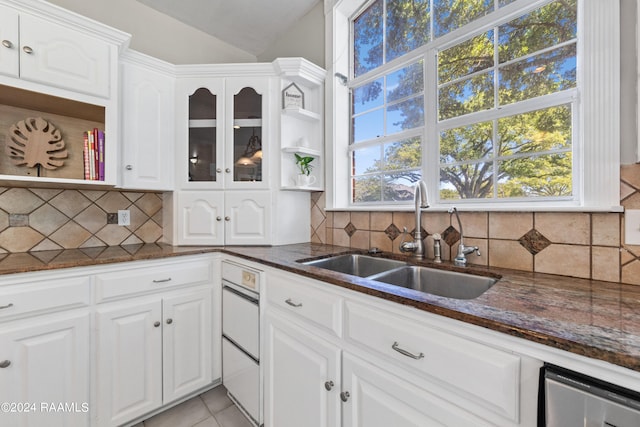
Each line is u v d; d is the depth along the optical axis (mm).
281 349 1270
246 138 1977
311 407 1113
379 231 1696
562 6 1152
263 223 1938
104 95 1546
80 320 1310
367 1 1940
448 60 1522
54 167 1681
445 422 716
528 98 1232
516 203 1246
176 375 1603
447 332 726
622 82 936
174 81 1927
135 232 2033
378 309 895
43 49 1357
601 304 736
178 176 1927
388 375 856
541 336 555
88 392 1329
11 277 1153
